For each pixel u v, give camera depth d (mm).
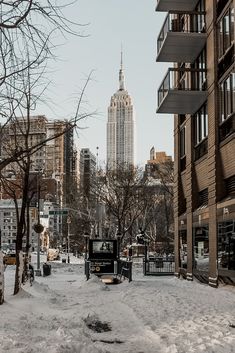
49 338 8867
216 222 21828
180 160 31297
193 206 26828
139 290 20125
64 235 93500
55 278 33469
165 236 66812
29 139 19422
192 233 26750
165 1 26344
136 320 11984
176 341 9016
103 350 8406
